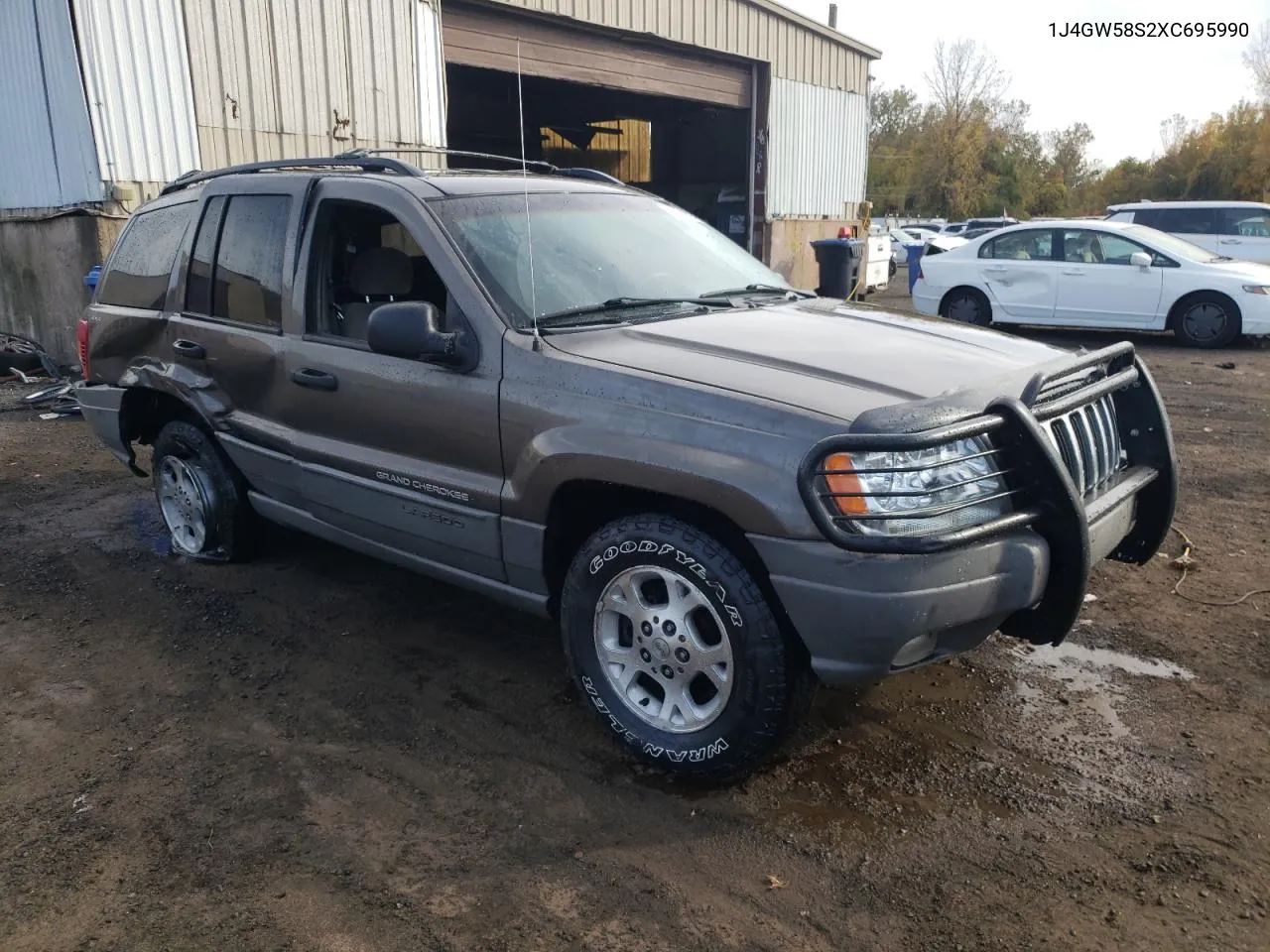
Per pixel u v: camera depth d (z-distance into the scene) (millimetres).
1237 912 2682
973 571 2900
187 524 5395
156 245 5281
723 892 2816
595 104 20375
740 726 3115
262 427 4535
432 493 3783
